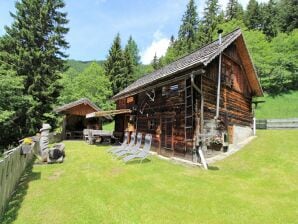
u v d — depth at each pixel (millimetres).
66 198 6262
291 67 37312
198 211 5598
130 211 5477
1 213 5152
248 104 17109
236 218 5273
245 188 7492
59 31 28344
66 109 23531
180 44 47000
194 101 11367
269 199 6523
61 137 23516
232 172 9562
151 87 14656
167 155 13281
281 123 21438
